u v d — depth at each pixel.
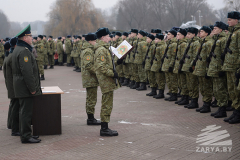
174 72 7.50
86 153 4.14
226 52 5.50
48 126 5.05
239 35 5.29
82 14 52.00
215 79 6.00
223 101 6.00
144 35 9.85
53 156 4.04
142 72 9.98
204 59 6.38
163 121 5.91
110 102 4.95
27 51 4.48
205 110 6.55
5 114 6.73
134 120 6.04
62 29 51.09
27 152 4.22
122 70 11.56
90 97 5.70
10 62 4.92
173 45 7.72
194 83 6.92
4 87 11.18
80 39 16.17
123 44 5.19
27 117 4.60
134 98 8.59
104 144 4.52
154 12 61.25
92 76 5.57
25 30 4.50
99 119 6.16
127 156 3.99
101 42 4.90
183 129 5.30
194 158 3.87
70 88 10.67
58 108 5.08
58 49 19.78
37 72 4.72
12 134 5.12
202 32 6.49
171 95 8.12
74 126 5.66
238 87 4.96
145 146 4.39
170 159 3.86
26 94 4.52
